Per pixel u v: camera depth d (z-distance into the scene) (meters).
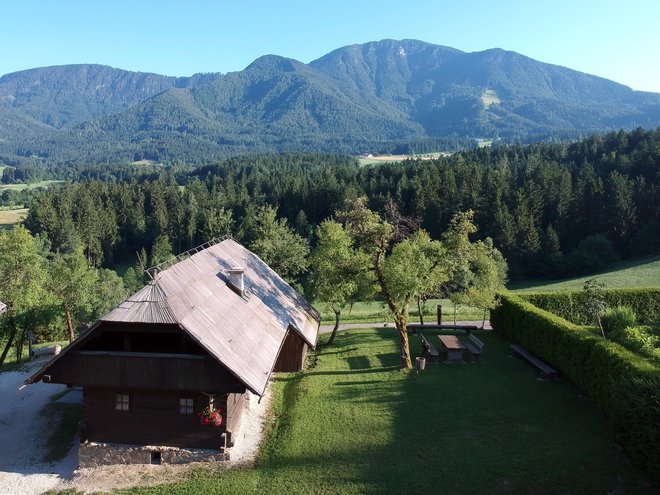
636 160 97.00
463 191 88.62
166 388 18.81
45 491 18.08
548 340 26.00
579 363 22.36
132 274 80.75
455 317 41.88
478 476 16.22
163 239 101.81
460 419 20.42
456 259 28.02
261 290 28.67
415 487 16.00
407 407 21.95
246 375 18.23
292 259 55.91
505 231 80.25
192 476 18.31
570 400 21.58
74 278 42.34
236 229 97.75
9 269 35.78
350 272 28.12
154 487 17.80
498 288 36.53
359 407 22.39
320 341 35.69
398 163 134.00
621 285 58.47
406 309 27.86
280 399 25.09
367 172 124.00
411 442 18.86
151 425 19.62
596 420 19.34
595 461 16.30
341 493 16.12
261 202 111.69
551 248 82.69
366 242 26.80
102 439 19.86
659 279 59.97
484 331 36.19
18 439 22.28
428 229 87.12
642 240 80.12
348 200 27.28
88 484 18.31
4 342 44.38
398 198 92.75
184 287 21.00
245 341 20.70
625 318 27.20
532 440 18.16
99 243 104.06
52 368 19.20
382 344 32.97
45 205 110.94
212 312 20.88
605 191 86.50
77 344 18.84
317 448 19.11
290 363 29.02
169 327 18.58
